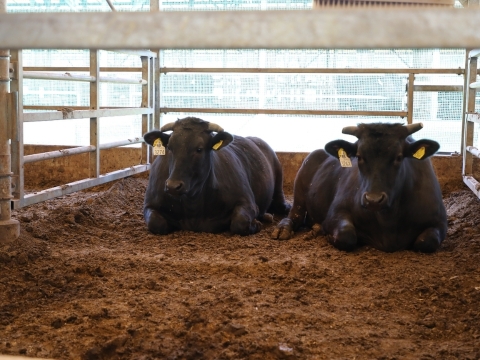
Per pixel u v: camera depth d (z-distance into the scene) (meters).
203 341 3.62
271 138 13.60
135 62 12.75
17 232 5.81
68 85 13.10
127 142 9.21
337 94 11.37
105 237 6.49
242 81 11.66
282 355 3.44
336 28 1.78
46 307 4.29
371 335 3.79
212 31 1.82
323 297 4.53
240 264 5.30
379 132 5.66
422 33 1.76
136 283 4.77
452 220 7.52
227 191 6.98
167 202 6.80
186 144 6.41
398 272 5.15
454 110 11.02
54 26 1.88
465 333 3.88
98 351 3.48
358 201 6.13
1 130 5.72
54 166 10.27
